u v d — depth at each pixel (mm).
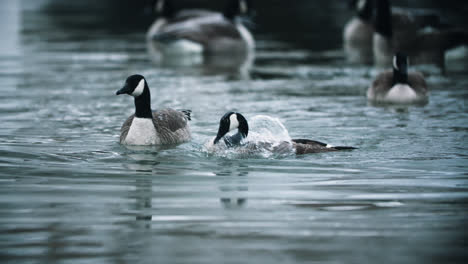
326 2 53969
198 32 33906
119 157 14609
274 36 39219
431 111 19438
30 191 12023
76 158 14484
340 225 10180
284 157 14602
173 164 14047
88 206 11156
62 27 42594
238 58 31922
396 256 8977
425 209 10906
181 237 9719
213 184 12508
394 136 16375
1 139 16125
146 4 55719
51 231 9992
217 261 8828
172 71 27781
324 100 21391
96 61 30312
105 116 19125
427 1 49062
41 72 27031
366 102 21078
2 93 22500
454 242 9461
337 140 16062
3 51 32938
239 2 36938
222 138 15078
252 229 10016
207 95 22203
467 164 13781
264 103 20828
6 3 56719
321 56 31844
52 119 18594
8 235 9812
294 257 8945
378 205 11133
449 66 28297
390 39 31516
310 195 11742
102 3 57312
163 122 16109
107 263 8781
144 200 11477
